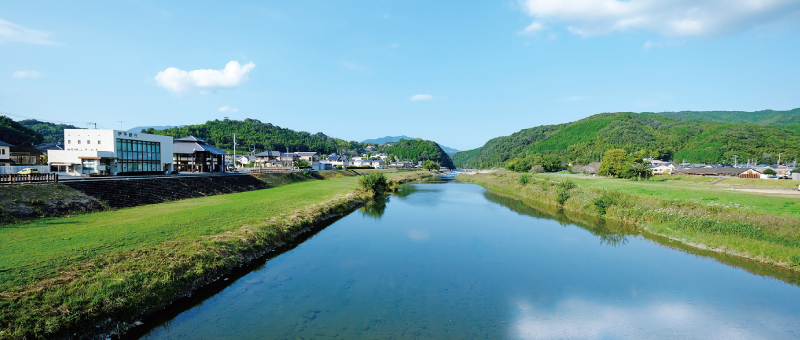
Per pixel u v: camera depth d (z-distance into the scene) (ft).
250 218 80.18
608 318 44.11
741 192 141.18
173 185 116.57
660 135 586.45
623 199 114.11
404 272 59.77
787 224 69.51
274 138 650.43
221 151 213.46
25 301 33.91
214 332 38.19
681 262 66.23
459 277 57.77
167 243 54.95
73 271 41.29
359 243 79.15
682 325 42.34
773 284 54.90
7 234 55.88
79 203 79.77
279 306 45.19
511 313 44.96
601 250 74.84
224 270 54.49
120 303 38.24
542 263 65.72
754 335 40.09
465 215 121.08
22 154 179.32
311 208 104.63
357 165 531.09
